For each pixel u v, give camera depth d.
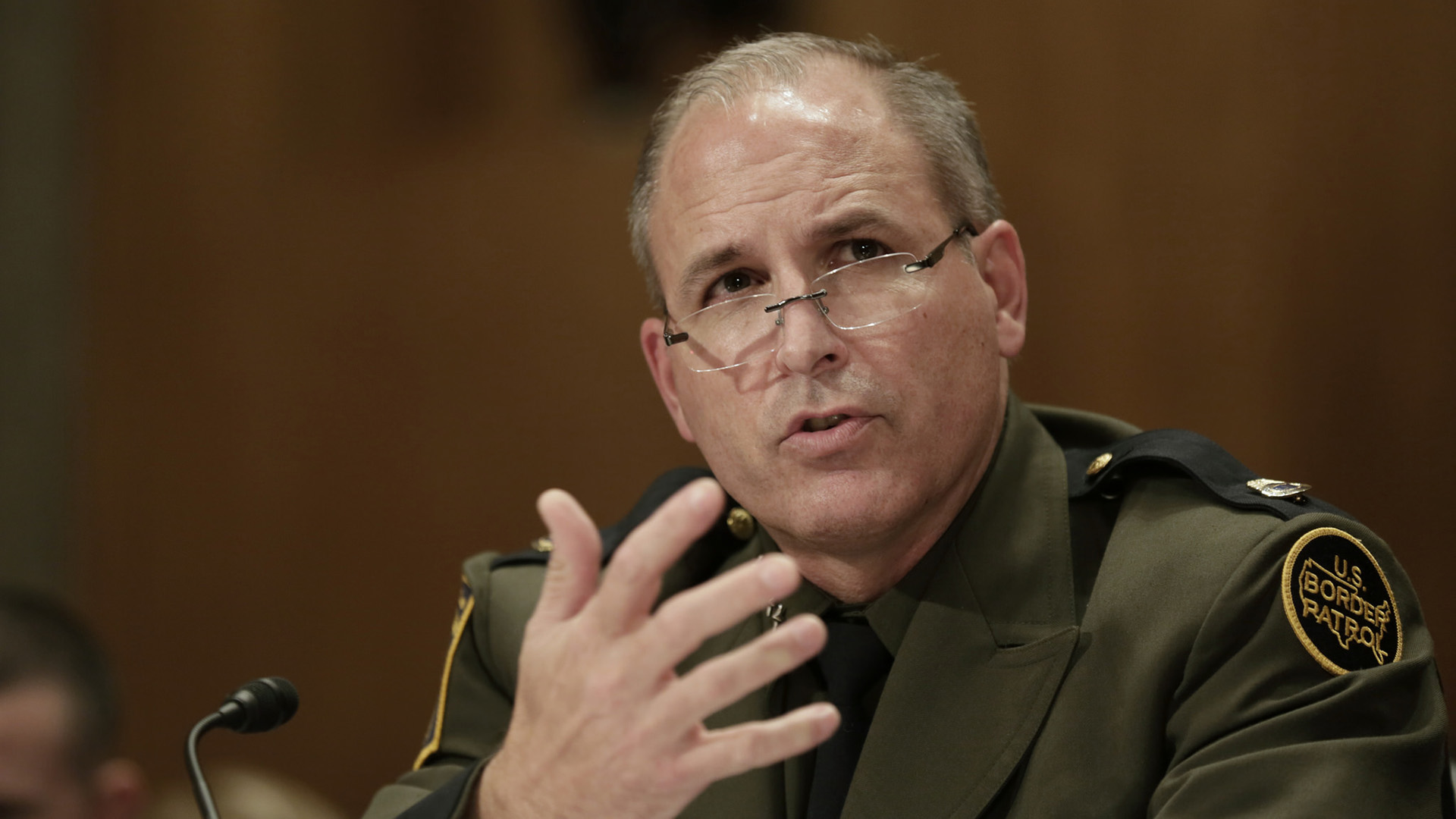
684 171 4.81
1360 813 3.59
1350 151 17.06
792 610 4.95
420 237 19.38
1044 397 17.64
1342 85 17.08
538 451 18.91
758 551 5.38
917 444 4.50
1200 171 17.44
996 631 4.54
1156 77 17.62
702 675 3.23
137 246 19.75
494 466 18.98
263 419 19.44
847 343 4.49
